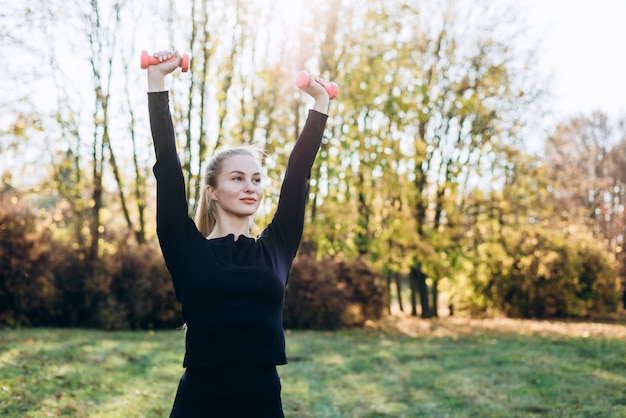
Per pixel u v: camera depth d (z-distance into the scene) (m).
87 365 6.79
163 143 2.00
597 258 18.67
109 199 14.45
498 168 15.43
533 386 6.56
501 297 18.12
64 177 12.92
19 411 4.88
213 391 1.89
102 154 12.47
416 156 13.41
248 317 1.92
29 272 11.04
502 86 15.34
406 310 21.67
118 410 5.11
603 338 11.16
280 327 2.04
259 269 1.98
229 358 1.90
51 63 11.73
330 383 6.77
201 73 13.05
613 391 6.29
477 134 15.26
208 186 2.21
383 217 14.87
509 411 5.54
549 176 18.72
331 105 13.07
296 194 2.21
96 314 11.50
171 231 1.98
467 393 6.23
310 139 2.25
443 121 15.44
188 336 1.96
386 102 13.05
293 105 13.34
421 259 13.87
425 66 15.32
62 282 11.50
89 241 12.38
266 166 12.46
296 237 2.20
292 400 5.94
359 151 13.09
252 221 2.40
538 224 18.14
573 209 24.92
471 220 16.62
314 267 12.58
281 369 7.51
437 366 7.79
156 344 8.80
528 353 8.77
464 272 17.02
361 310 13.27
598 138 28.67
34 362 6.68
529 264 17.95
